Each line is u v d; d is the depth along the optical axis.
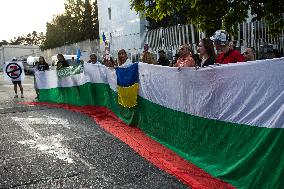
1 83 24.53
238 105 3.63
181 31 14.48
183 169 4.32
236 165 3.63
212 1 6.02
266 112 3.19
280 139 3.00
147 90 6.28
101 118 8.33
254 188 3.30
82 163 4.77
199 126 4.49
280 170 2.97
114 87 8.27
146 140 5.95
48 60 41.41
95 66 9.51
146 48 9.05
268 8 6.04
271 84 3.13
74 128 7.21
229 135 3.83
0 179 4.25
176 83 5.05
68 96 11.16
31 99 13.37
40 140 6.20
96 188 3.87
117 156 5.06
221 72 3.89
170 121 5.39
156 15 6.71
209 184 3.78
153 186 3.88
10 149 5.62
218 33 4.65
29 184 4.05
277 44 8.80
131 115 7.21
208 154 4.31
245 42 9.77
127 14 23.53
